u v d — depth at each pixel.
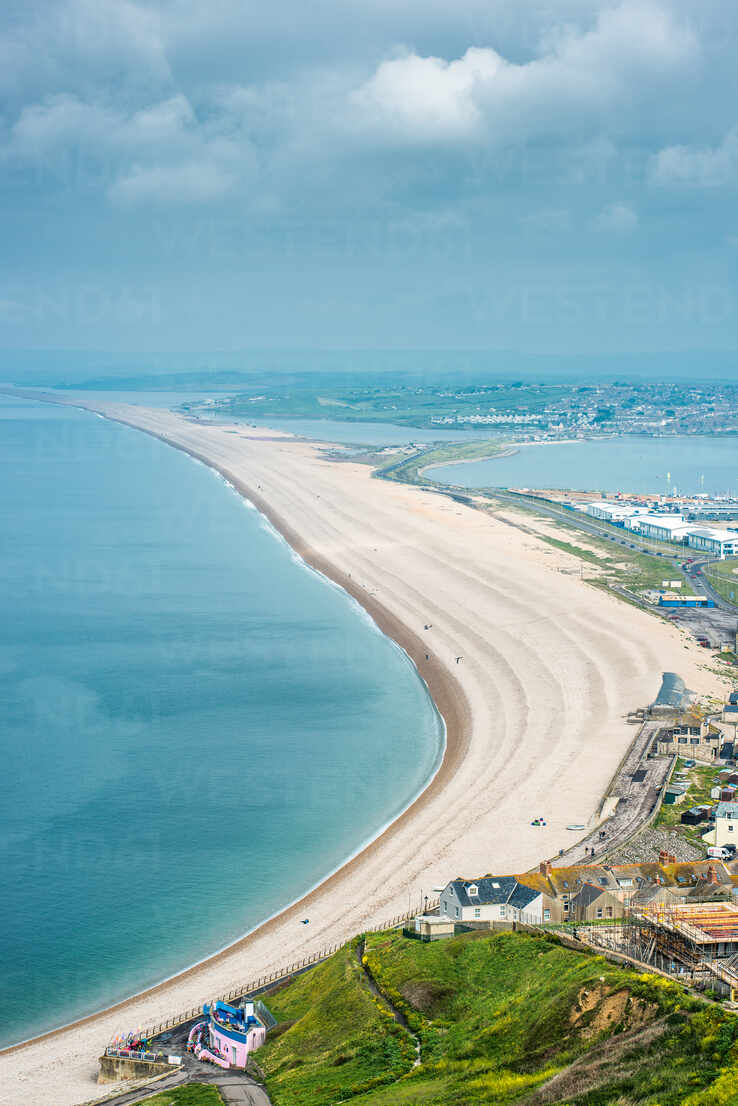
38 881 165.88
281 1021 125.56
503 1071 101.19
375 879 163.00
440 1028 114.06
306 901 158.38
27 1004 135.88
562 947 122.81
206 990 135.88
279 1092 108.75
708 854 160.62
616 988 105.94
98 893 162.75
